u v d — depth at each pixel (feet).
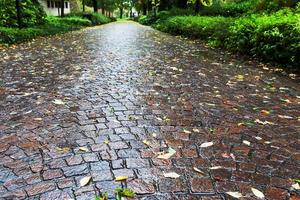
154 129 13.43
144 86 20.45
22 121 14.03
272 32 28.94
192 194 8.98
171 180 9.64
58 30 66.54
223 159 11.02
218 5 85.15
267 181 9.79
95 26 110.22
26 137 12.42
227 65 28.99
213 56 34.55
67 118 14.46
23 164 10.41
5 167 10.22
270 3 55.21
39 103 16.51
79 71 24.81
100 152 11.26
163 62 29.86
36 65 27.14
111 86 20.26
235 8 76.95
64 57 31.99
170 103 17.03
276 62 28.81
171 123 14.15
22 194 8.86
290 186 9.58
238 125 14.16
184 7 111.75
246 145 12.19
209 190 9.19
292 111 16.39
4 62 28.32
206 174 10.03
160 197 8.81
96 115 14.90
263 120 14.94
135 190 9.10
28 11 62.90
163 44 46.85
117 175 9.82
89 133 12.86
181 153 11.35
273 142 12.59
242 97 18.63
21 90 18.94
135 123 14.05
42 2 131.64
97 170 10.07
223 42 41.98
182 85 20.99
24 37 46.80
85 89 19.42
